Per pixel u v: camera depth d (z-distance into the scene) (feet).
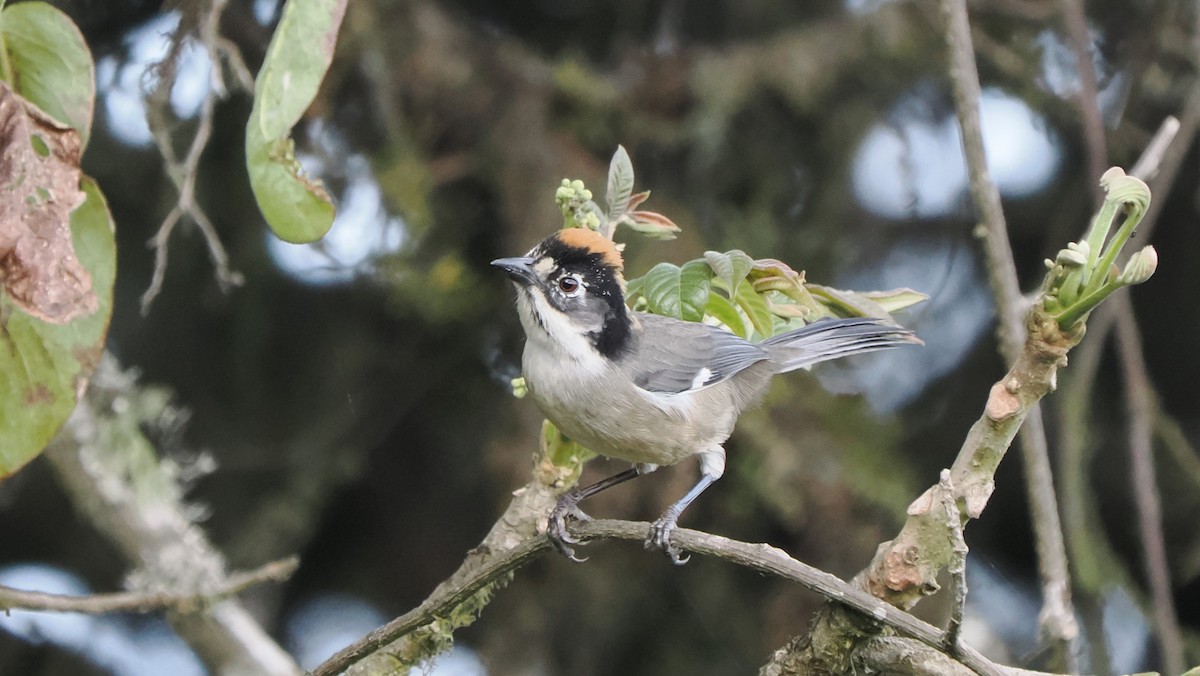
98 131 34.63
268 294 37.45
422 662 21.43
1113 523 40.88
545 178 36.24
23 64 16.76
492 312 38.40
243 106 35.24
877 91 38.50
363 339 38.81
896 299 23.61
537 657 36.29
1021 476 40.52
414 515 40.01
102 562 38.19
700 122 36.47
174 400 37.52
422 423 39.83
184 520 30.99
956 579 15.47
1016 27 38.52
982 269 40.19
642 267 35.14
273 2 34.17
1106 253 15.75
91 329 16.97
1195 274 40.93
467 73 36.76
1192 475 37.52
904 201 38.29
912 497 35.68
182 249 36.22
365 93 37.24
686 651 37.47
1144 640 38.32
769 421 35.94
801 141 38.99
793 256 38.22
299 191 15.34
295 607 39.34
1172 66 39.19
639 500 35.40
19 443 17.04
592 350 24.12
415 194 35.63
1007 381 16.63
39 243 16.12
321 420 38.11
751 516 36.40
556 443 23.22
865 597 16.60
